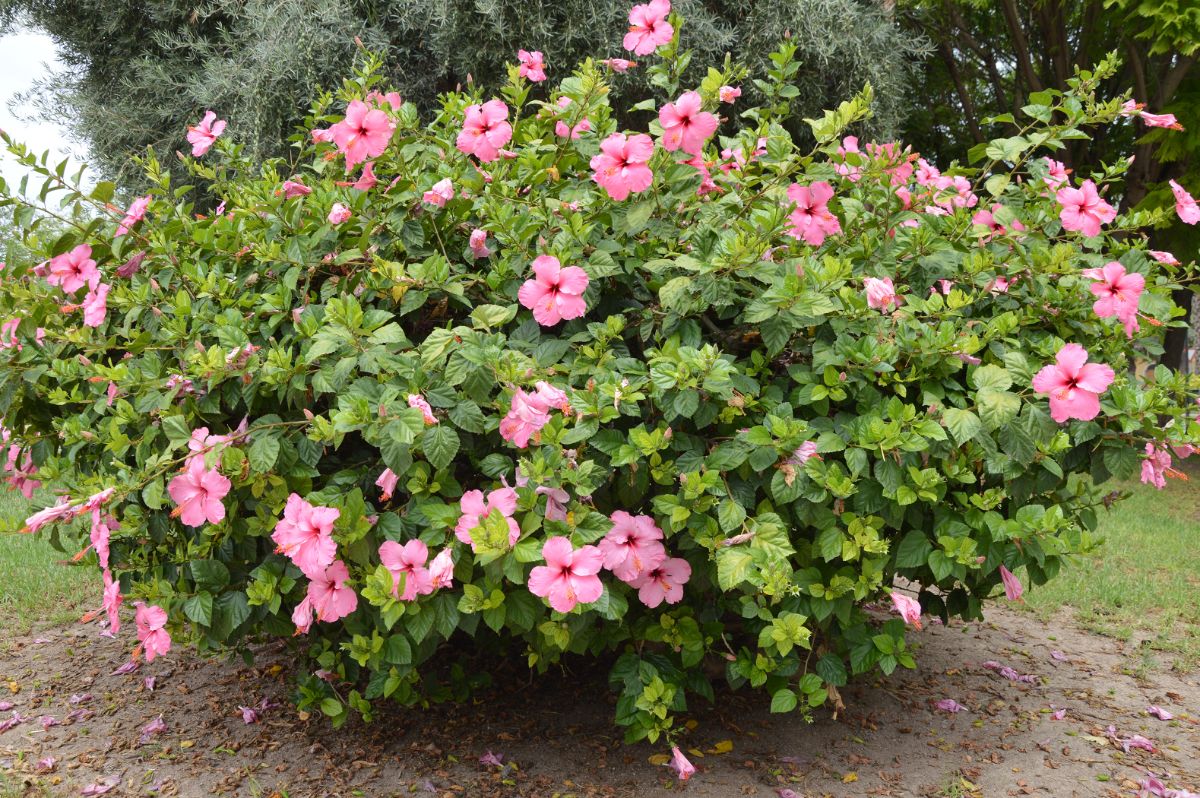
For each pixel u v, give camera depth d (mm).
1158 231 8695
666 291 2256
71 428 2533
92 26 9031
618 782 2652
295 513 2066
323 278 2646
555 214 2570
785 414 2242
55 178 2559
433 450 2025
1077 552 2398
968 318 2695
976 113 11453
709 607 2520
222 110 7891
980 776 2730
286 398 2324
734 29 7027
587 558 1990
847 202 2645
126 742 2900
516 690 3260
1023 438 2236
